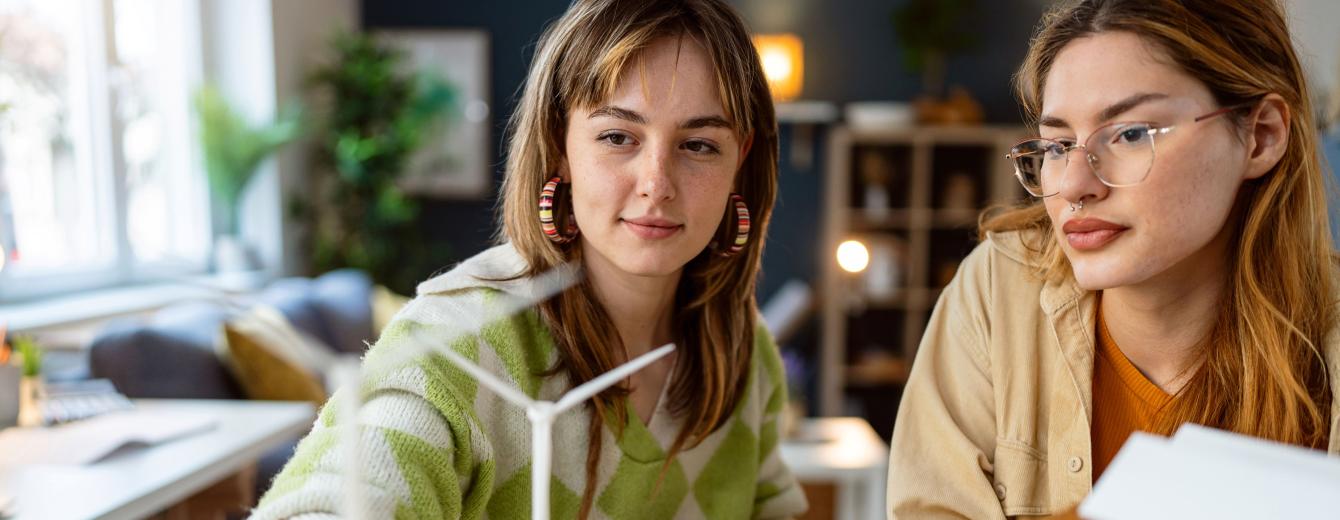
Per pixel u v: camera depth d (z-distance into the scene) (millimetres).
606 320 1067
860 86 5234
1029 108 1034
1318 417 954
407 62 5242
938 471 1091
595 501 1072
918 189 4992
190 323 2762
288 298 3400
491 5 5262
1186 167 843
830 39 5223
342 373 574
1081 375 1036
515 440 1025
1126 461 651
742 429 1220
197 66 4344
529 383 1039
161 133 4215
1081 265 896
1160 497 625
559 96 1018
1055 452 1050
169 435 1859
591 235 1008
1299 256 953
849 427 2928
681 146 991
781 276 5371
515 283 1057
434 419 921
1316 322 965
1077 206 877
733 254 1127
